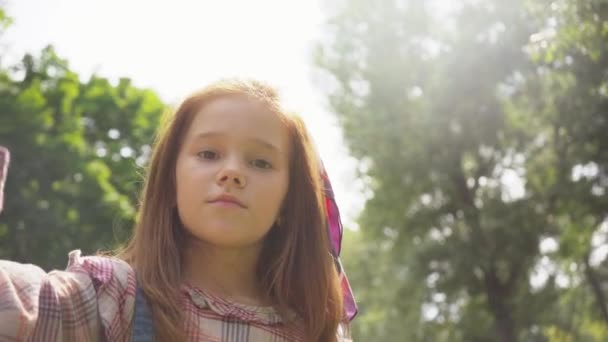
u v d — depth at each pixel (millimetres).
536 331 25312
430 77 21953
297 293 2105
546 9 8953
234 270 2002
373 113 22750
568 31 8734
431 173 22766
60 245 20750
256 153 1943
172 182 2014
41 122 21359
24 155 20984
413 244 23500
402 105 22781
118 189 24453
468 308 24031
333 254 2318
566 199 17469
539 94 16812
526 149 20484
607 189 16906
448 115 21750
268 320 1961
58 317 1576
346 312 2320
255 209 1909
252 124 1942
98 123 25797
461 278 22453
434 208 23219
